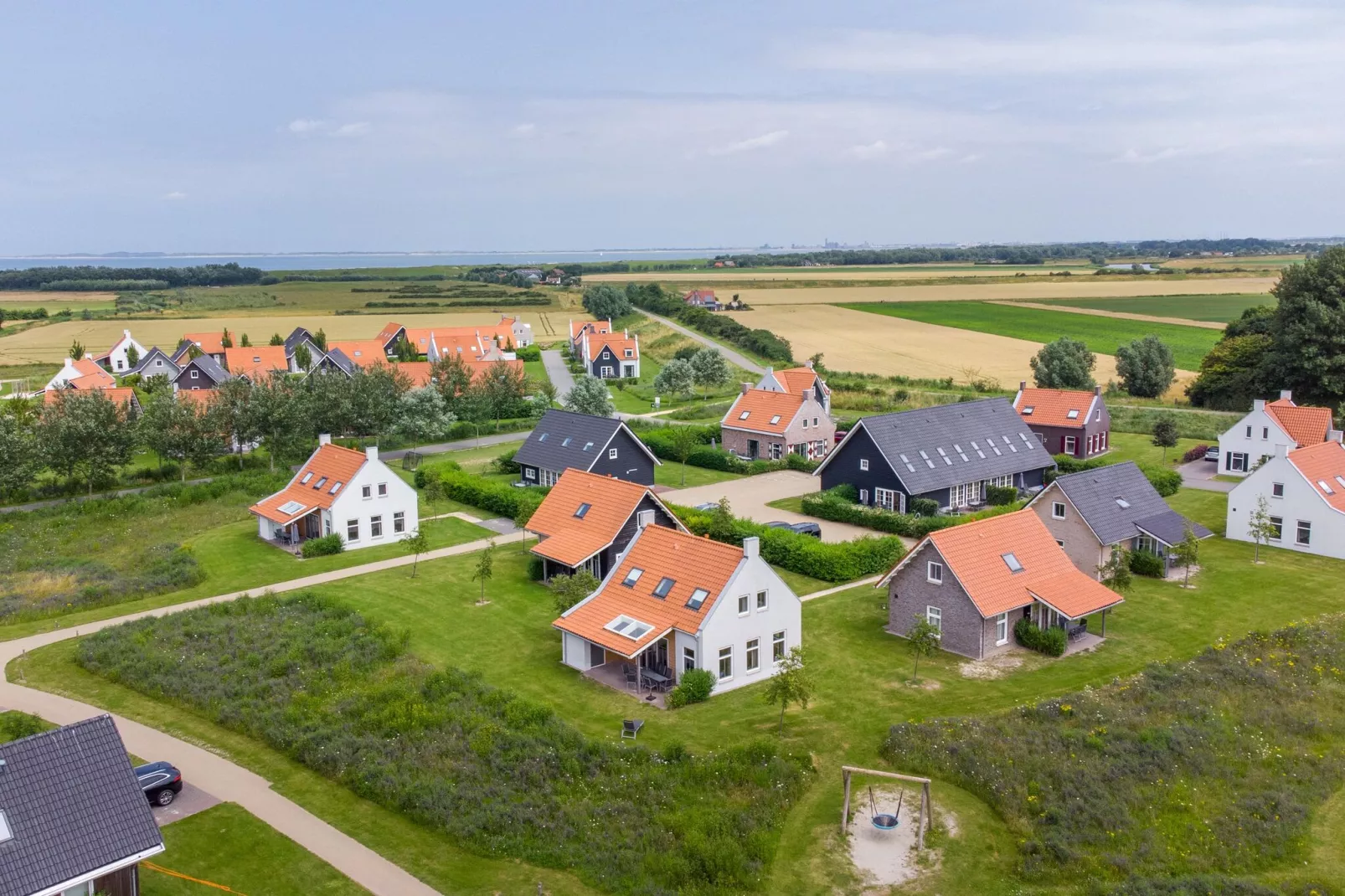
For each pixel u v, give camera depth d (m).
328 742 35.81
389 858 29.70
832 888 28.58
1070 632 46.78
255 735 37.19
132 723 38.31
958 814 32.34
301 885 28.20
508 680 42.12
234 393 86.19
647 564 45.06
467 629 48.06
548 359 163.62
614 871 28.94
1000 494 72.38
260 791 33.44
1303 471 60.31
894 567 47.19
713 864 28.75
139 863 28.95
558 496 58.59
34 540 62.91
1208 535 58.41
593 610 43.69
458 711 37.91
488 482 73.06
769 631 42.81
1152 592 53.16
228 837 30.55
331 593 52.91
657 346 175.75
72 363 127.31
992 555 46.50
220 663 42.75
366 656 43.28
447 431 94.38
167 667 42.28
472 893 28.11
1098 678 41.97
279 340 161.75
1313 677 41.97
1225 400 106.94
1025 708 38.28
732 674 41.50
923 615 46.59
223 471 83.69
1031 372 132.88
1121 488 57.81
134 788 27.20
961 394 116.88
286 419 82.12
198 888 27.95
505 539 63.94
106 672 42.56
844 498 70.88
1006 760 34.62
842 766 35.25
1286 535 61.16
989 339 163.50
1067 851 29.67
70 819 25.89
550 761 34.25
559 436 77.12
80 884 25.39
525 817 31.30
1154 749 35.19
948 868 29.47
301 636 45.34
